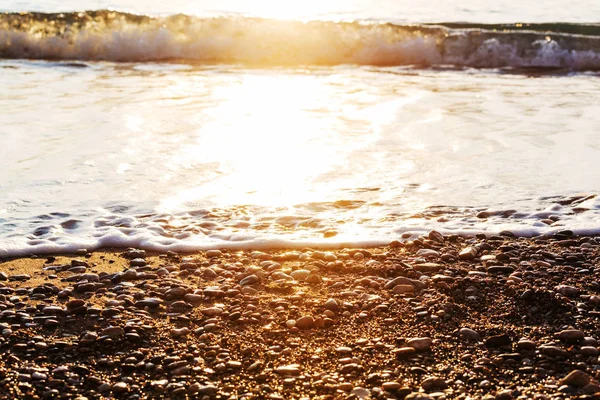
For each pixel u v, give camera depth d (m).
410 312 3.86
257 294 4.12
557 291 4.09
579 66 13.18
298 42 13.77
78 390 3.15
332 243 4.86
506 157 6.75
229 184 6.04
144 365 3.34
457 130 7.71
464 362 3.35
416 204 5.64
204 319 3.83
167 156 6.71
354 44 13.70
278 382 3.19
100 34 13.75
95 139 7.20
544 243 4.91
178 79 11.09
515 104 9.08
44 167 6.32
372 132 7.64
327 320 3.76
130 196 5.73
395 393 3.09
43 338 3.59
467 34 13.62
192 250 4.82
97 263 4.61
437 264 4.50
